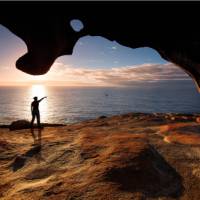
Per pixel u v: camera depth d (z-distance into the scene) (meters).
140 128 10.95
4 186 5.07
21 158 6.83
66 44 8.55
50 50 7.95
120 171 4.65
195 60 8.89
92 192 4.02
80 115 192.62
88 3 7.36
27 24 7.27
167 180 4.70
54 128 13.75
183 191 4.31
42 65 8.14
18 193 4.45
